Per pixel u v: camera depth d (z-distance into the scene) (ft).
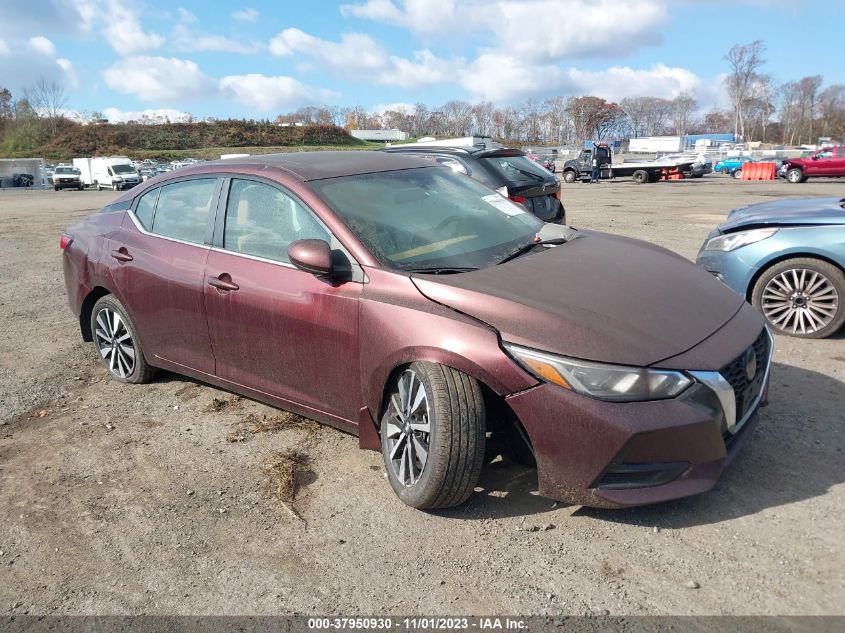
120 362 15.60
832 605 7.59
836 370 14.64
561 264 10.64
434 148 25.84
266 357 11.84
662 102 386.52
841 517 9.19
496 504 9.99
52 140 316.81
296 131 353.10
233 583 8.60
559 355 8.59
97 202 94.89
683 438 8.44
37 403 14.80
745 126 375.04
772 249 16.97
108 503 10.62
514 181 24.58
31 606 8.39
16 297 26.37
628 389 8.36
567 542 9.02
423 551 9.02
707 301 10.13
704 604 7.73
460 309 9.35
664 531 9.12
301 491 10.67
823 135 328.49
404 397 9.83
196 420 13.55
